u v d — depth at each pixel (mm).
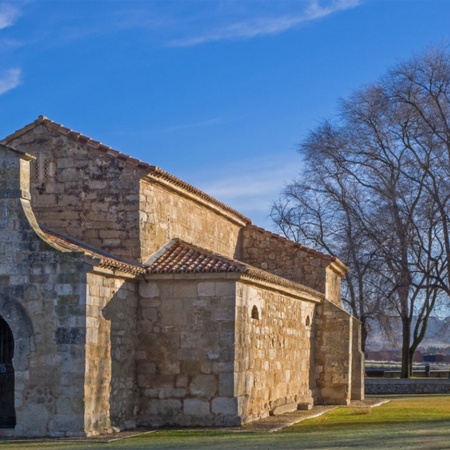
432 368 71125
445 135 44875
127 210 24625
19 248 21297
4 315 21125
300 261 34656
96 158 24938
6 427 21281
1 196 21531
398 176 47062
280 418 25562
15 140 25359
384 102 46281
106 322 21906
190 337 23438
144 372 23562
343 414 27703
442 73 44594
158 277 23609
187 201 28422
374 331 56188
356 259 46875
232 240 33969
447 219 44188
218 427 22766
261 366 25750
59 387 20688
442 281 45125
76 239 24719
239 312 23578
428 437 19547
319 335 33688
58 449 18031
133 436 20734
